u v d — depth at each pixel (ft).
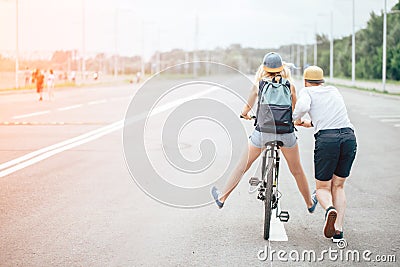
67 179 35.83
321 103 23.86
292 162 25.16
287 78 24.86
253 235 24.29
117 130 61.82
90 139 54.65
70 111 89.10
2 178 36.24
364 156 46.96
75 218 26.81
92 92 163.32
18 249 22.29
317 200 26.11
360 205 29.71
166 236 24.06
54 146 50.19
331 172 23.71
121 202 29.84
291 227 25.54
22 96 140.15
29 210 28.25
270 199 23.61
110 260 21.07
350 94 167.32
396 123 75.56
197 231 24.82
